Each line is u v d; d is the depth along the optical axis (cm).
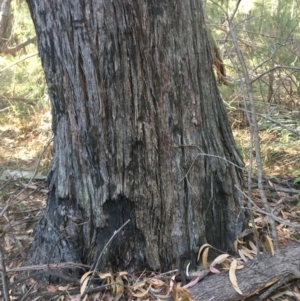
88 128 247
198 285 248
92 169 253
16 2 723
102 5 229
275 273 242
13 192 422
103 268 261
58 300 258
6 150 577
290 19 582
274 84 611
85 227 262
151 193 253
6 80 745
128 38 233
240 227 276
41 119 649
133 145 247
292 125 527
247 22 607
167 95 245
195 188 258
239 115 573
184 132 252
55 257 268
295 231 299
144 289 254
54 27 240
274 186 386
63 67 244
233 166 278
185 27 244
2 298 267
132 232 258
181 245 260
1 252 217
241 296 239
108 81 238
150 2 232
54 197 272
